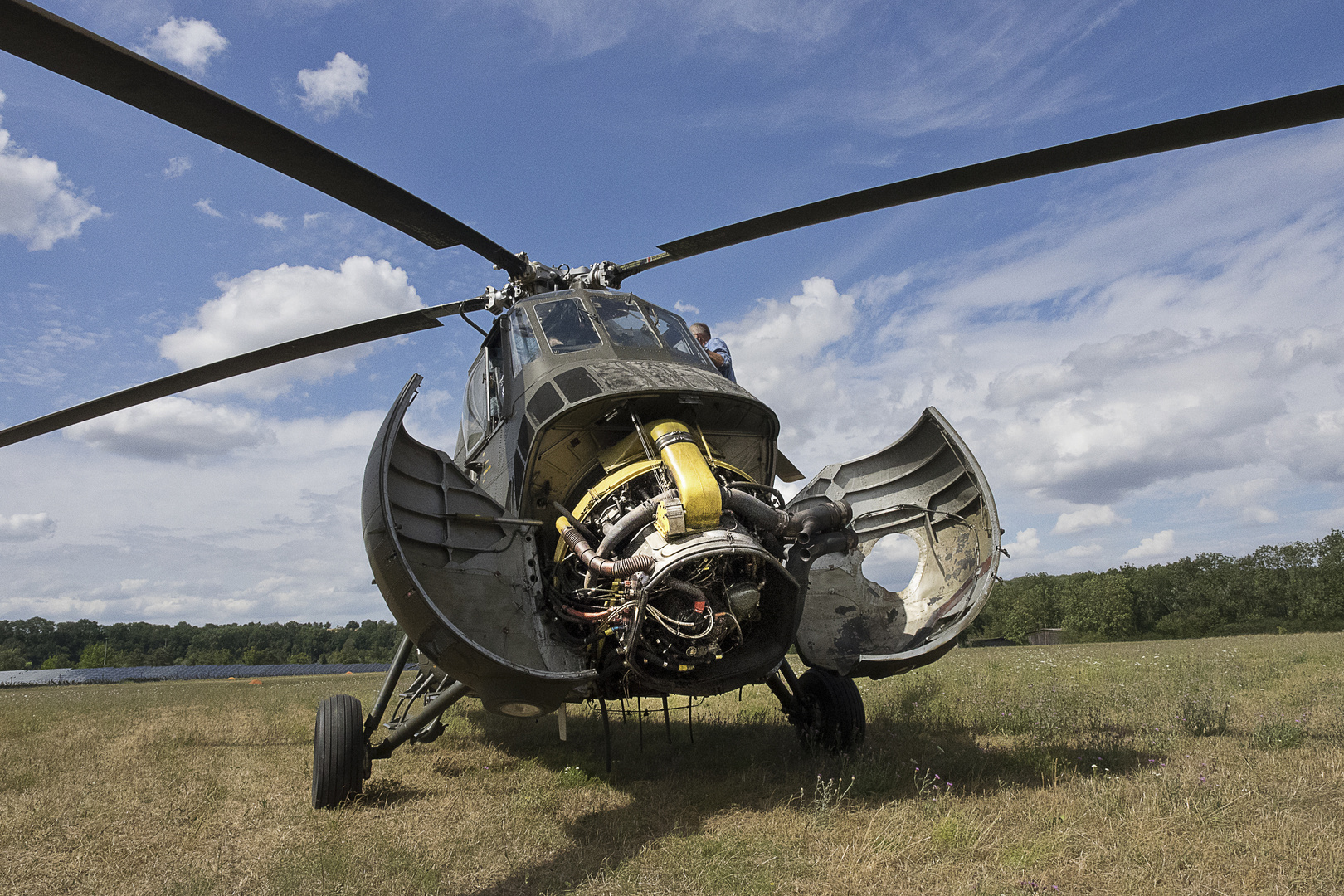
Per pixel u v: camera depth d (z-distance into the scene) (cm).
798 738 593
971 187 429
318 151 381
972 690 912
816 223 507
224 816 496
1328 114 326
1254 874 297
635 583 404
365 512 430
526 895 322
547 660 447
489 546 475
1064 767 477
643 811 445
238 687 2103
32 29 264
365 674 3027
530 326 560
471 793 538
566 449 494
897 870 320
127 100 321
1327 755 473
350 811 493
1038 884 292
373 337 607
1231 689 848
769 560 423
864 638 556
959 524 559
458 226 512
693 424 494
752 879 315
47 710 1300
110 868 391
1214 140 357
